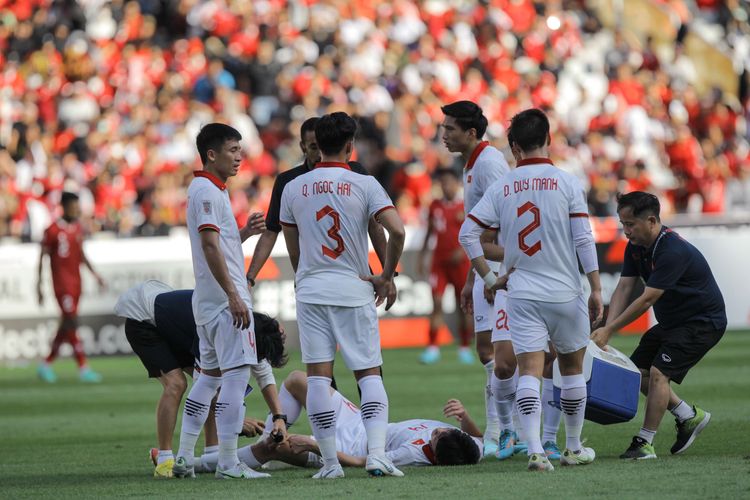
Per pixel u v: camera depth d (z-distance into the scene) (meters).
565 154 89.38
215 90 92.50
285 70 96.56
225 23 101.19
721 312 28.03
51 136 86.56
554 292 24.78
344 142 24.95
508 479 23.67
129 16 100.12
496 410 29.45
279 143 90.94
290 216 25.25
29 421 42.31
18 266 70.38
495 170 28.59
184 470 26.83
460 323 61.91
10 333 70.38
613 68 102.75
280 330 27.23
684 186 89.06
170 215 80.50
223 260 25.47
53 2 103.19
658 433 32.78
